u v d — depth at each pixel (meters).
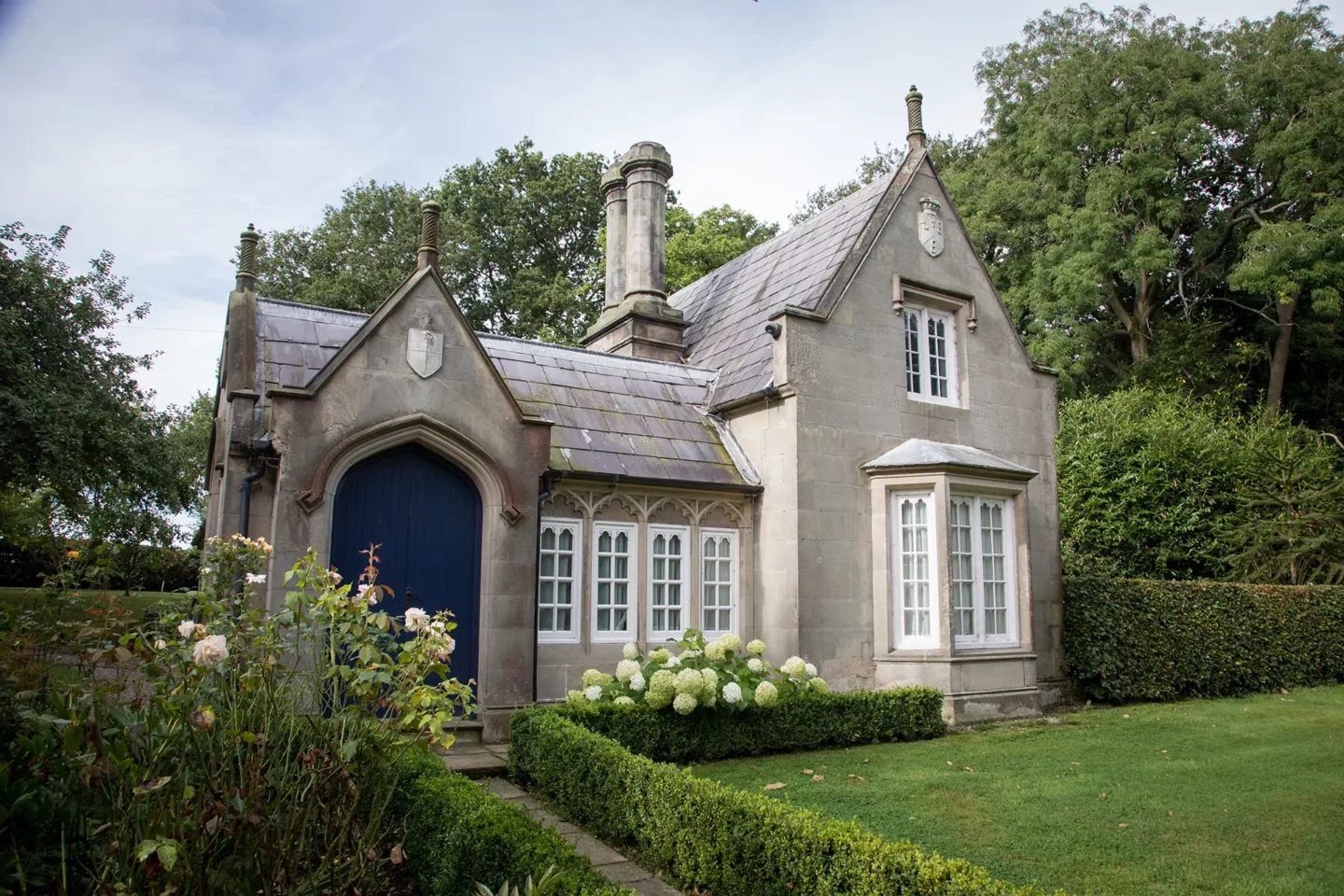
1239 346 28.41
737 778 8.16
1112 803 7.35
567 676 11.00
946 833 6.46
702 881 5.45
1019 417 15.01
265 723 4.63
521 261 35.03
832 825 4.88
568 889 4.06
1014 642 12.84
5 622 4.98
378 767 5.11
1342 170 25.38
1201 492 19.56
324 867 4.53
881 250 13.72
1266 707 13.40
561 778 7.28
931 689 10.72
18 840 4.09
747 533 12.67
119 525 20.69
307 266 32.12
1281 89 26.81
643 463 12.02
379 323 9.63
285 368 9.95
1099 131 27.41
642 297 16.39
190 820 3.94
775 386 12.43
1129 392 24.12
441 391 9.90
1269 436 20.53
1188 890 5.38
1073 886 5.45
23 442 18.11
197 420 35.62
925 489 12.41
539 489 10.38
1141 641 14.25
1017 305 28.77
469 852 4.89
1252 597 15.70
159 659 4.49
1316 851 6.11
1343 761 9.11
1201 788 7.89
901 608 12.38
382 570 9.55
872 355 13.27
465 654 9.91
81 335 21.05
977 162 30.98
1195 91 26.23
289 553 8.81
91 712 4.23
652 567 11.96
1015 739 10.42
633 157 16.88
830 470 12.47
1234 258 29.22
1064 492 20.25
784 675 10.34
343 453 9.24
